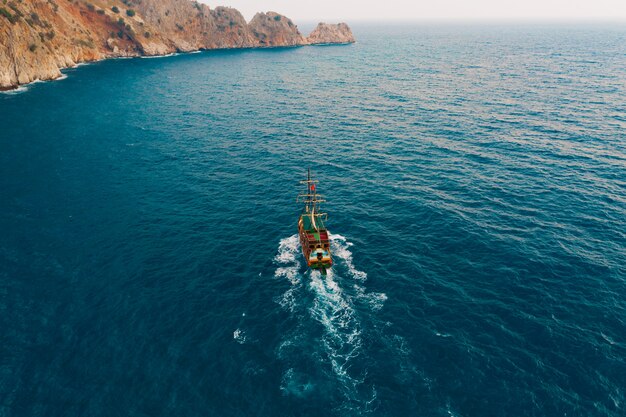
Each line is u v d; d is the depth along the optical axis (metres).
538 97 126.88
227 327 40.56
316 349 38.06
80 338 38.94
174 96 141.38
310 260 47.47
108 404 32.91
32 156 82.12
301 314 42.16
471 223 58.16
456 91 141.00
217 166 80.94
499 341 38.50
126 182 72.44
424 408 32.66
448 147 87.62
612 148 83.19
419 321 41.09
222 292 45.34
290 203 65.94
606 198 63.97
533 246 52.53
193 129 103.88
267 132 101.94
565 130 94.50
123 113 116.81
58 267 48.97
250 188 71.50
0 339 38.41
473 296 44.28
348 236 56.06
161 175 76.00
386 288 45.84
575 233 55.16
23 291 44.75
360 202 65.56
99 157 83.25
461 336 39.16
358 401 33.28
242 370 35.94
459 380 34.81
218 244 54.47
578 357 36.56
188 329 40.25
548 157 80.06
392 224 58.88
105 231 56.91
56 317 41.38
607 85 141.62
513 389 33.84
